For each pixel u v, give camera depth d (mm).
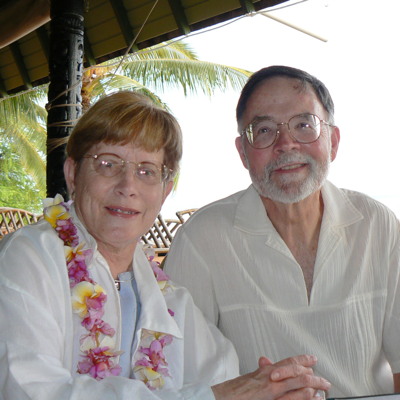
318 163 1959
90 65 5004
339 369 1987
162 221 5082
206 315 2119
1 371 1364
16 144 14227
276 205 2016
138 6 4434
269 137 1977
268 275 2033
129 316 1727
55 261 1588
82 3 3936
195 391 1470
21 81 5891
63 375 1406
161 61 11594
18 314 1420
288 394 1503
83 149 1704
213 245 2094
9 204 22000
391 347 2041
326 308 1996
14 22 4555
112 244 1691
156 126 1706
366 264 2021
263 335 2039
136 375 1645
